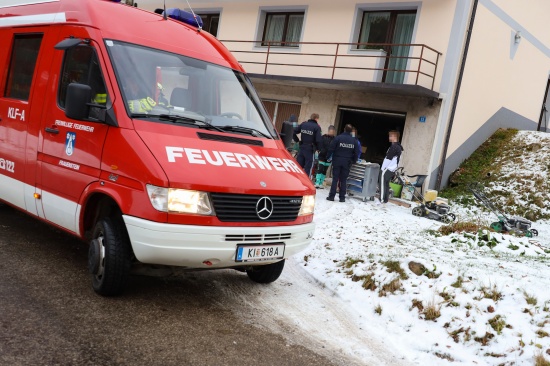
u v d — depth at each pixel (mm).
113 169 4512
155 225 4176
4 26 6434
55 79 5383
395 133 12719
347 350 4383
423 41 14352
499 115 17328
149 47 5254
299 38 17203
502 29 15914
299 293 5684
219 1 18922
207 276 5836
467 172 15297
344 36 15797
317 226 9008
